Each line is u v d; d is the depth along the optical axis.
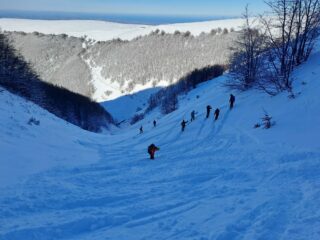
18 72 60.78
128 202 10.12
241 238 7.02
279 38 26.94
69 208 9.70
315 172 11.25
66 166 15.41
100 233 7.87
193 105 39.38
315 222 7.35
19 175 12.73
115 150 24.38
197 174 13.09
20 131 19.75
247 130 20.66
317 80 21.56
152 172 14.58
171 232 7.63
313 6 25.30
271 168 12.45
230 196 9.80
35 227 7.95
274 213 8.00
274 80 24.30
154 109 108.62
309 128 16.91
